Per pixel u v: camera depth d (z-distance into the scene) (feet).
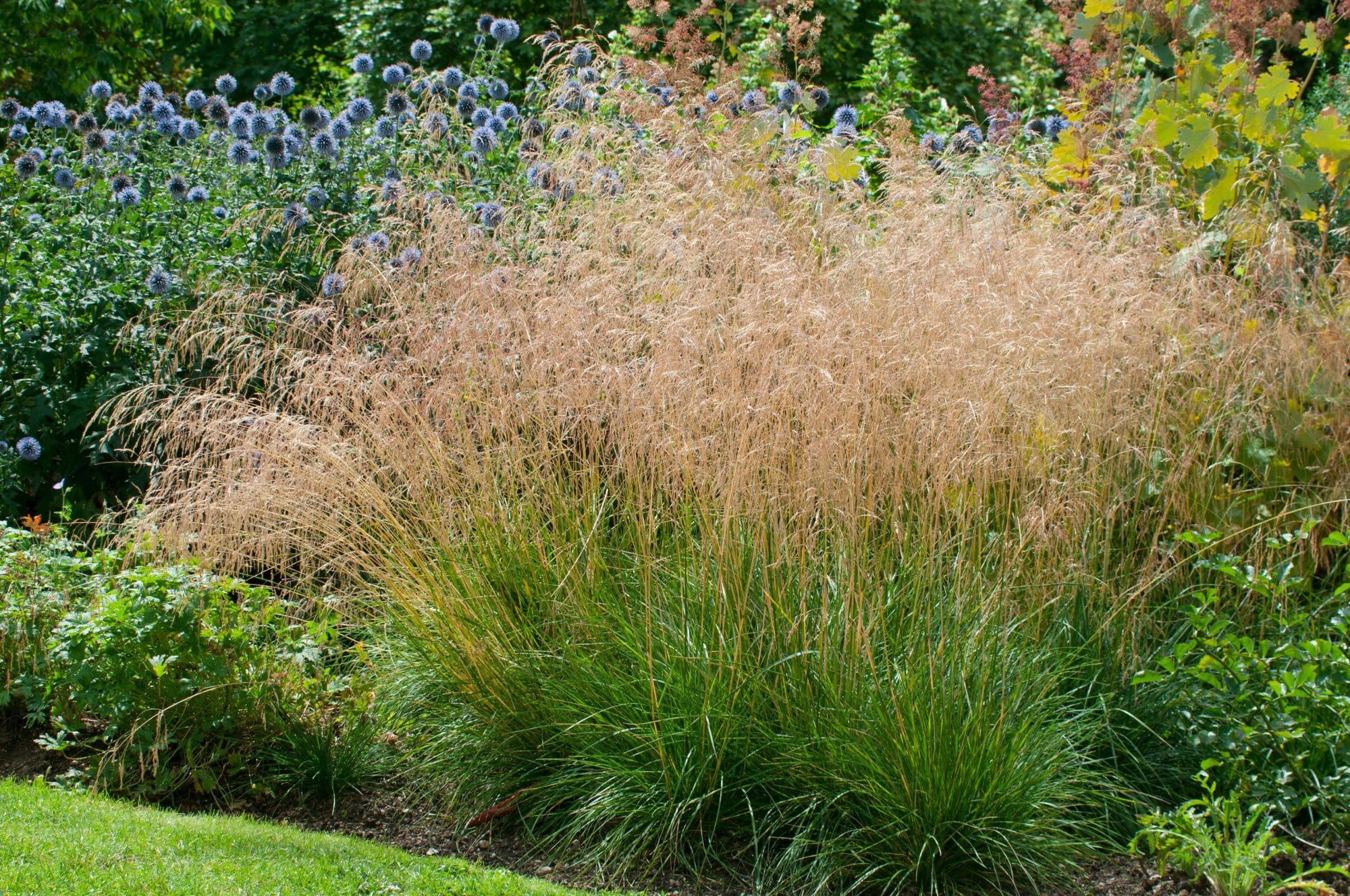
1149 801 13.48
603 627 14.14
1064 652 14.33
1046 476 14.80
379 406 15.51
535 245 18.06
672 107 21.68
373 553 15.17
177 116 27.94
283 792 14.58
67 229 22.56
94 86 28.68
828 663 13.01
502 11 52.21
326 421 16.12
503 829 13.71
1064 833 12.63
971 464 13.94
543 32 51.19
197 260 21.24
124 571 15.30
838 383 13.66
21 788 13.76
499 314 15.92
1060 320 15.23
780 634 13.35
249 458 15.23
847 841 12.39
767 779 13.08
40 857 11.46
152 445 19.76
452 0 51.83
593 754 13.60
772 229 17.54
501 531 15.16
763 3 28.91
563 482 15.71
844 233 17.98
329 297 19.34
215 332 17.70
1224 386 15.89
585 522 15.25
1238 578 13.69
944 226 17.62
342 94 51.52
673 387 14.25
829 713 12.87
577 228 18.53
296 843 12.62
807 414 13.64
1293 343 16.08
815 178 20.61
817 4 49.34
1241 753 13.15
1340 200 20.92
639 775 13.25
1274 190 19.45
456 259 17.01
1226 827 12.24
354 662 15.97
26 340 20.57
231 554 15.72
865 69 40.34
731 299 15.96
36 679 14.94
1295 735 12.67
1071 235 18.04
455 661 14.33
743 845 12.92
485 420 15.49
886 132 27.68
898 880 12.19
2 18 49.57
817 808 12.84
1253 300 16.78
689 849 12.91
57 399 20.76
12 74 52.08
